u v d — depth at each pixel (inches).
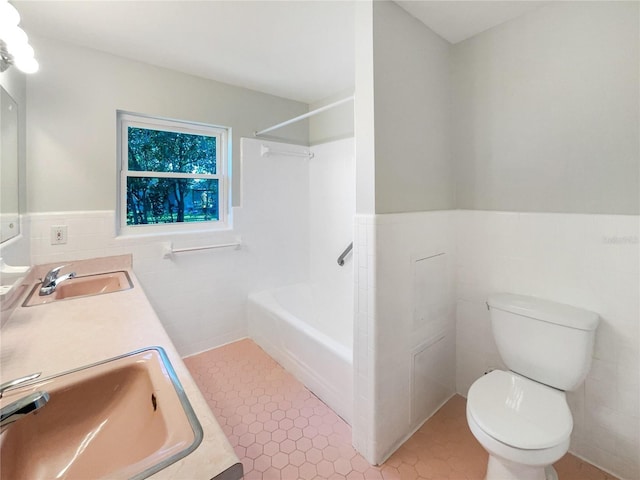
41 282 67.1
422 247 66.6
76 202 76.4
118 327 45.1
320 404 75.8
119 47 76.6
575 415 60.7
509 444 44.9
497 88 68.2
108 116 79.9
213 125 98.9
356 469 58.0
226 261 104.3
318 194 118.6
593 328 53.2
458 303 78.3
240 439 64.8
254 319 106.1
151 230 92.0
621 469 56.1
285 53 80.2
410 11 62.0
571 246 59.6
